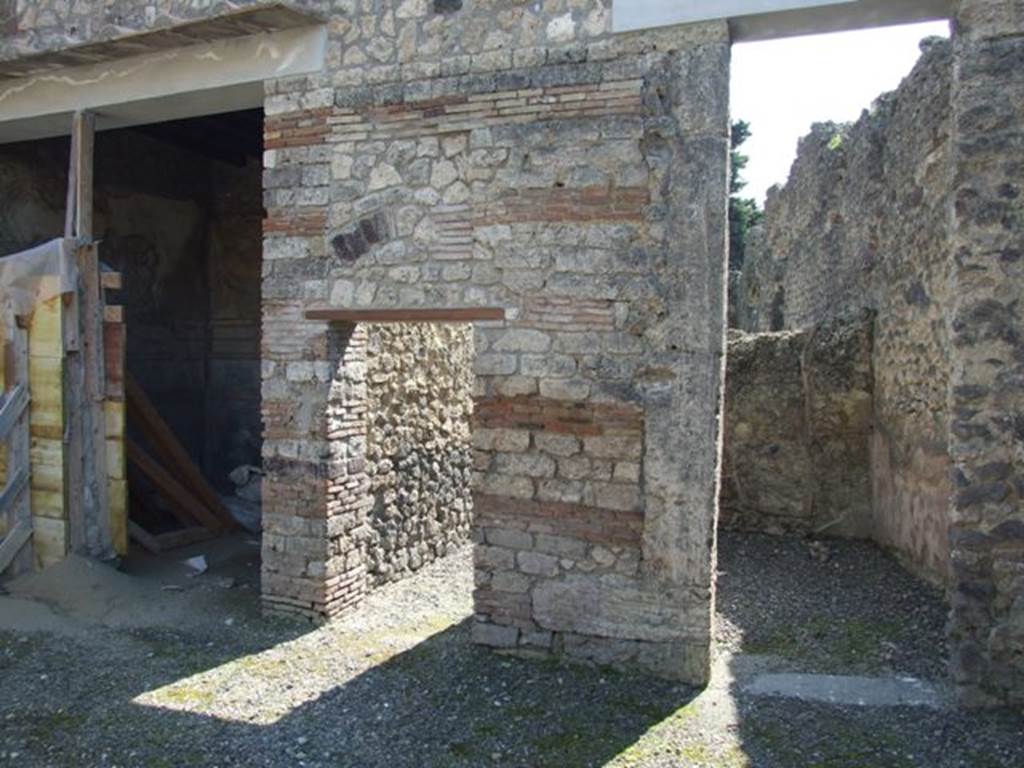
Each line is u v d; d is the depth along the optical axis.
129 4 6.37
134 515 8.23
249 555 7.69
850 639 5.54
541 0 5.05
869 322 7.91
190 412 9.53
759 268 15.19
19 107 6.77
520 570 5.14
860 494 7.89
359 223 5.55
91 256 6.64
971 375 4.40
